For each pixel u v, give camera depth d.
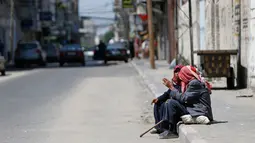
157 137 14.30
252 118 15.31
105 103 22.33
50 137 14.60
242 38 23.84
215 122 14.48
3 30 77.12
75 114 19.02
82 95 25.45
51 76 39.69
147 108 20.45
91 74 41.69
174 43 50.59
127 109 20.38
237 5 24.69
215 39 30.69
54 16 129.75
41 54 60.44
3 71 41.91
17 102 22.66
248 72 23.02
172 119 13.95
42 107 20.92
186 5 41.59
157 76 35.50
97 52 86.62
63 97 24.52
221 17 28.81
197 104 14.03
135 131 15.41
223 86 25.19
